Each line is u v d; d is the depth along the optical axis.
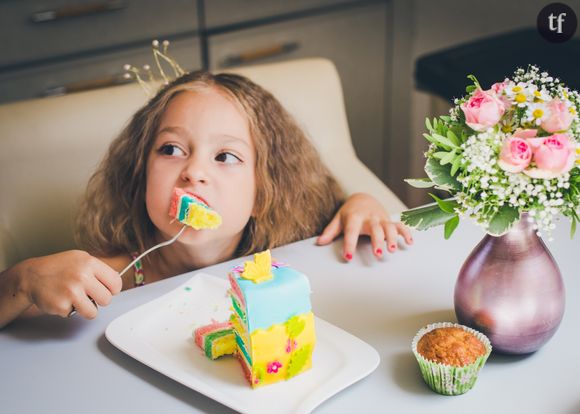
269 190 1.53
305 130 1.72
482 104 0.89
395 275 1.22
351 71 2.93
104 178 1.56
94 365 1.03
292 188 1.56
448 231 0.92
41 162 1.54
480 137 0.88
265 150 1.50
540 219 0.93
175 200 1.29
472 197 0.92
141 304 1.18
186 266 1.52
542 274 0.95
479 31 2.98
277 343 0.95
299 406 0.92
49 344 1.08
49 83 2.44
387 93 3.03
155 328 1.11
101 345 1.08
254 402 0.94
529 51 2.38
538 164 0.85
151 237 1.54
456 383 0.93
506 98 0.93
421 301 1.15
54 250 1.57
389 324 1.09
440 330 0.97
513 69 2.27
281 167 1.55
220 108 1.44
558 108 0.89
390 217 1.43
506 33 2.78
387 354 1.03
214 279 1.22
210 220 1.25
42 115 1.55
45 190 1.54
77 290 1.09
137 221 1.54
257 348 0.94
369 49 2.93
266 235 1.54
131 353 1.02
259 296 0.93
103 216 1.55
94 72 2.49
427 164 0.94
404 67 3.02
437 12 2.96
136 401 0.96
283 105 1.71
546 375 0.97
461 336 0.95
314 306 1.14
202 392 0.94
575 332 1.06
